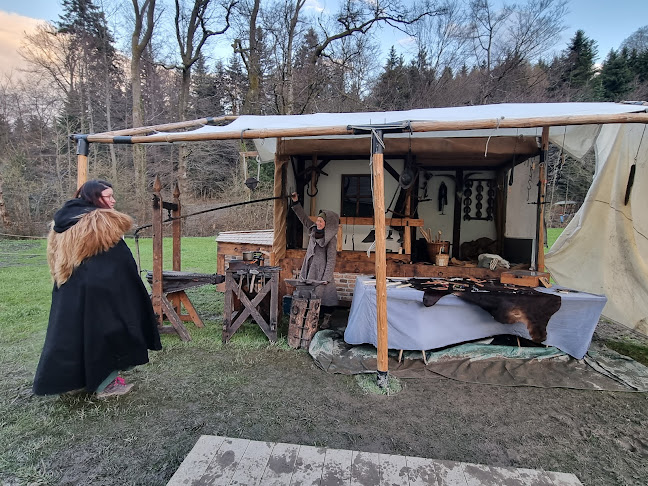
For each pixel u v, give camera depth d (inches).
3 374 123.3
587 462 87.7
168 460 84.6
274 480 66.3
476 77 679.7
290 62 599.2
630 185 173.0
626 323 174.4
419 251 222.2
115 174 659.4
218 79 751.7
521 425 101.8
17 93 708.0
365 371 130.3
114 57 786.2
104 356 103.3
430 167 237.0
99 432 94.2
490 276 186.5
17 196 585.6
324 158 230.8
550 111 131.9
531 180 198.1
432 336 137.6
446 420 103.4
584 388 122.3
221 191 772.0
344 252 208.2
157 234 155.0
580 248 200.2
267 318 191.0
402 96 679.1
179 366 133.3
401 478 67.0
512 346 143.7
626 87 842.2
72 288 100.1
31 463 82.4
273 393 115.7
